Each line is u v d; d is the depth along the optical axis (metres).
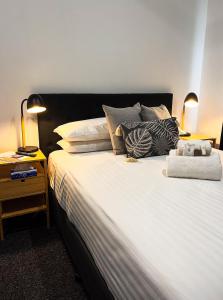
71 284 1.53
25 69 2.22
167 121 2.15
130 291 0.89
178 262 0.81
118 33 2.51
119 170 1.72
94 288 1.24
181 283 0.73
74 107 2.42
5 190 1.92
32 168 2.03
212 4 2.84
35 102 1.97
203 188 1.41
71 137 2.09
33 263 1.71
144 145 2.01
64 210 1.75
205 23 2.94
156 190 1.38
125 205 1.20
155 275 0.78
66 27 2.28
